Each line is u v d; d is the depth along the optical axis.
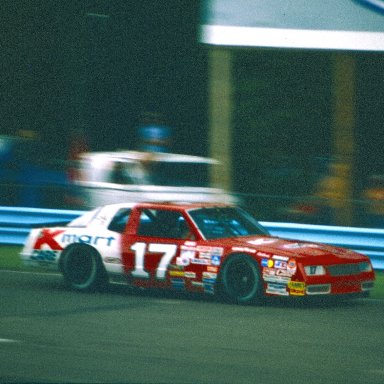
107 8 92.19
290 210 50.38
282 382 24.44
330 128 67.88
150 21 92.50
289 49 53.59
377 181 57.72
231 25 53.69
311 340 30.27
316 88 68.06
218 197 52.59
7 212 54.41
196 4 91.31
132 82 93.50
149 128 67.12
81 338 30.19
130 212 40.47
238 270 37.41
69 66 89.88
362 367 26.34
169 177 58.88
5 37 93.62
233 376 25.09
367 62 74.56
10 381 24.42
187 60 92.06
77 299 38.53
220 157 54.91
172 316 34.56
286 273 36.22
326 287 36.41
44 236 41.84
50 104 91.81
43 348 28.56
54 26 91.81
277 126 67.88
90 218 41.50
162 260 38.94
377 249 46.72
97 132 94.56
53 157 68.50
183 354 27.88
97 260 40.50
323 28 53.41
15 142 65.50
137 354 27.81
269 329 32.09
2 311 35.38
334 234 47.41
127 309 36.12
